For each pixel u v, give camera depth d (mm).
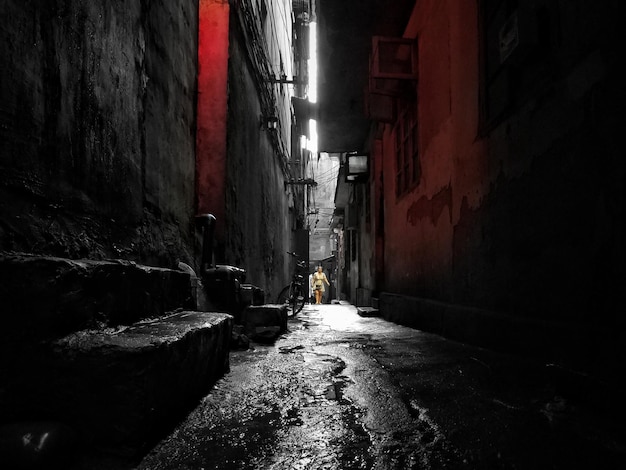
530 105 3211
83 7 2379
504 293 3678
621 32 2248
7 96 1762
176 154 4160
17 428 1488
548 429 1949
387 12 7949
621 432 1863
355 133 13148
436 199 5762
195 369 2291
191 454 1691
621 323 2246
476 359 3510
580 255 2605
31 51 1918
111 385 1600
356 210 16562
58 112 2121
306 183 15930
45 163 2012
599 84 2422
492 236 3928
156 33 3623
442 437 1889
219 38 5918
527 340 3135
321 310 11836
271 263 11016
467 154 4594
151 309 2602
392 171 9164
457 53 4941
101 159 2574
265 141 10031
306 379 2953
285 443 1820
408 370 3238
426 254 6270
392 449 1767
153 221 3488
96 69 2529
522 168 3348
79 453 1583
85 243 2346
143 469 1552
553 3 2881
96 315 1917
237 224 6586
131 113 3062
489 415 2160
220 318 2980
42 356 1609
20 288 1618
